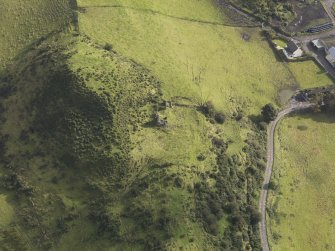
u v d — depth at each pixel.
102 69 122.56
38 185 112.12
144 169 112.94
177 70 136.25
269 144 136.00
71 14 137.50
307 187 130.75
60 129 115.19
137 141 115.62
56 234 106.94
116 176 110.62
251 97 143.88
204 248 107.50
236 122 135.38
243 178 123.62
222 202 115.31
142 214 106.88
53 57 125.50
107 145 112.25
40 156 115.44
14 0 143.75
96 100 115.50
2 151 118.44
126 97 119.69
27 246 107.12
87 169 111.12
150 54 136.75
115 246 104.25
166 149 117.38
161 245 104.00
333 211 128.12
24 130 119.38
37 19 139.38
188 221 108.75
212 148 123.62
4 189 113.38
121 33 138.38
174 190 110.88
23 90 124.31
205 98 133.50
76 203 108.88
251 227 117.44
